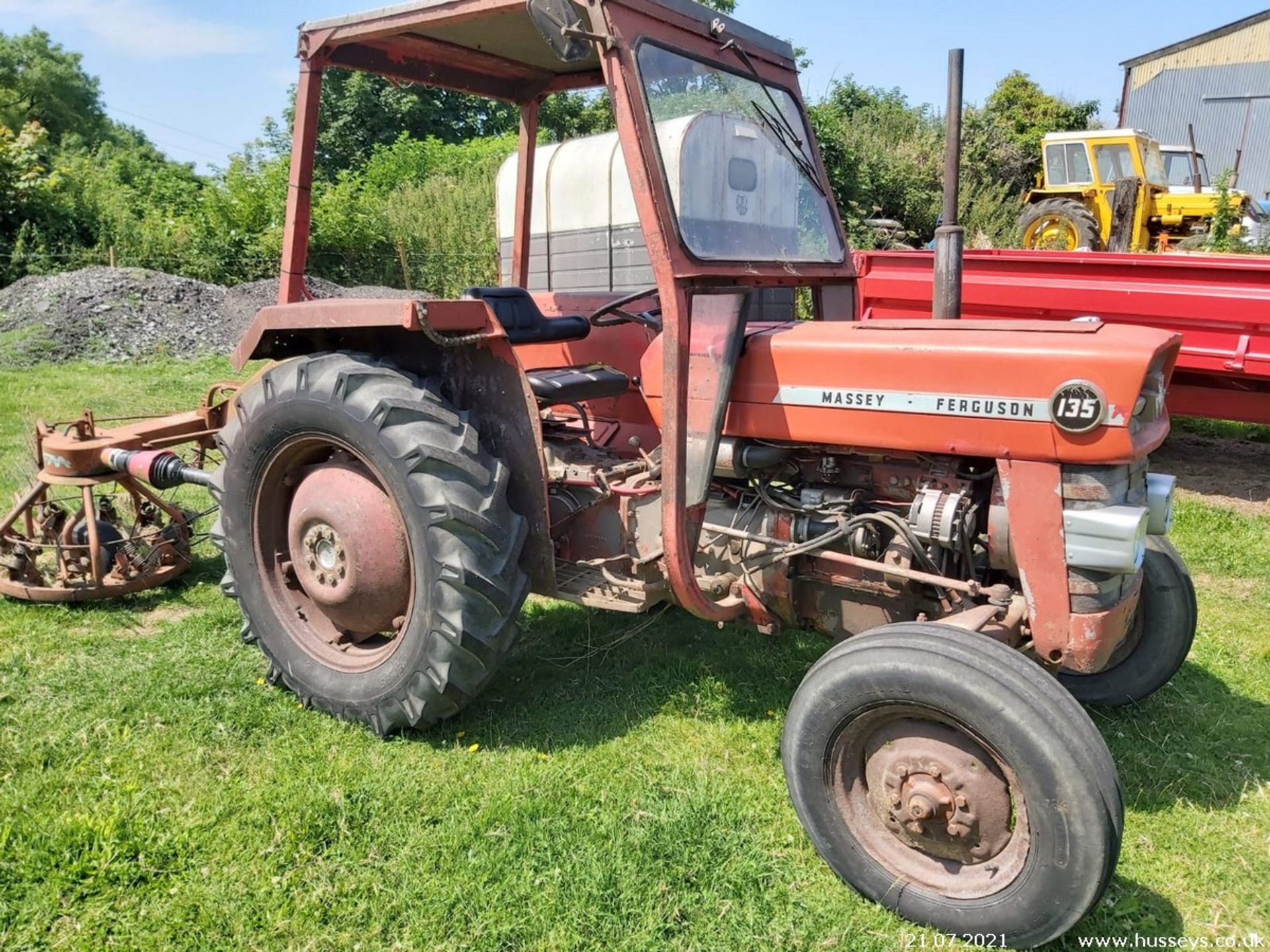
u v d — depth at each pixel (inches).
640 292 128.3
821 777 89.9
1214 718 125.4
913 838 87.7
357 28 116.6
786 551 107.0
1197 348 221.3
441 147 756.0
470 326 109.5
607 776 107.3
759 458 108.6
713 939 83.7
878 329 103.6
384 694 111.8
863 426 100.6
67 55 1620.3
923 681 82.0
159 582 156.6
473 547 106.7
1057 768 76.5
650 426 141.3
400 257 555.8
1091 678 127.0
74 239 592.4
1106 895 91.3
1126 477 92.4
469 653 107.1
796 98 130.4
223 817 97.5
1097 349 87.7
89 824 94.0
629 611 111.1
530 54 133.7
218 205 584.1
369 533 113.0
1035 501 91.7
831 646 142.3
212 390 173.0
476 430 112.4
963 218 637.3
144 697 121.2
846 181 624.4
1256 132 885.8
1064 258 233.6
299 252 126.6
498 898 87.3
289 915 84.7
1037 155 794.8
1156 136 945.5
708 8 114.7
